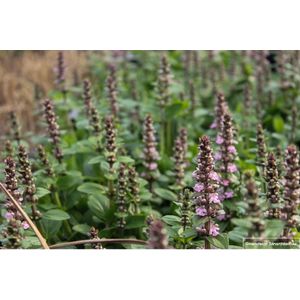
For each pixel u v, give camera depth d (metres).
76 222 1.22
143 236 1.17
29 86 1.91
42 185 1.21
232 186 1.14
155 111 1.53
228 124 1.14
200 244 1.06
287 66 1.73
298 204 0.99
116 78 1.60
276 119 1.60
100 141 1.32
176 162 1.25
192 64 1.96
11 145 1.24
